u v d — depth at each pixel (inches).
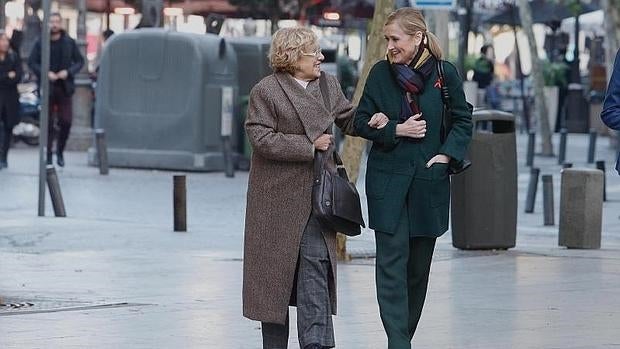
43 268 705.0
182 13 2092.8
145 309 565.3
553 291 621.0
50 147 1371.8
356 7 2110.0
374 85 433.1
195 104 1369.3
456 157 429.4
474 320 538.3
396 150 431.2
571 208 810.8
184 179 898.1
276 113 422.0
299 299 427.5
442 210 434.6
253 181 430.3
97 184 1229.7
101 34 2065.7
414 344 484.4
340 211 419.8
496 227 787.4
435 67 432.8
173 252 783.7
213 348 477.1
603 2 1878.7
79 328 516.4
